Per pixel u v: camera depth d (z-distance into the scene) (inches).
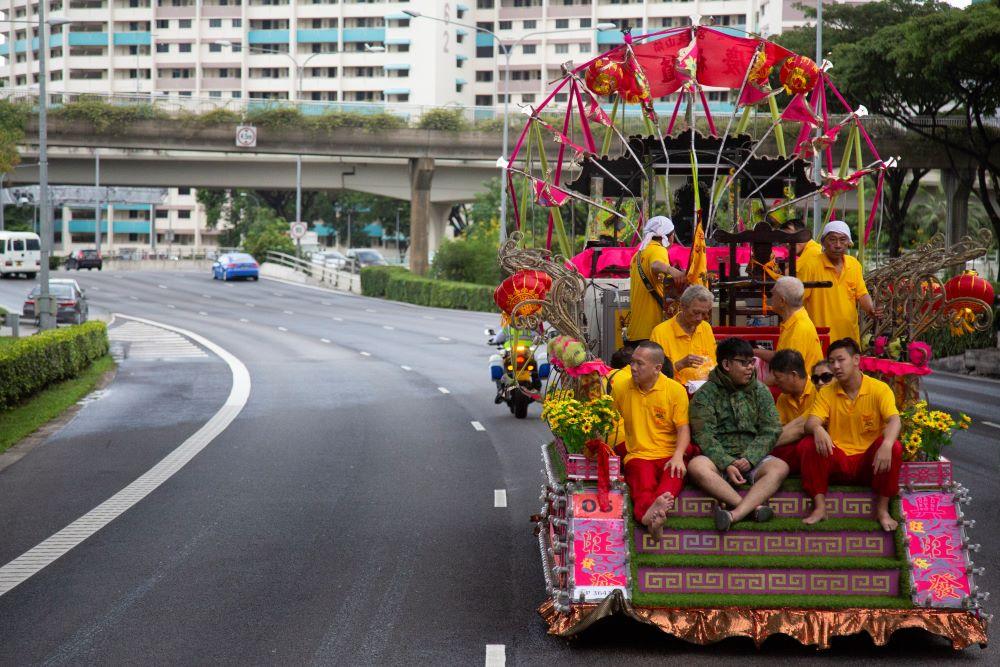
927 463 309.7
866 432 314.2
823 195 491.8
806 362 343.9
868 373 346.3
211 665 293.4
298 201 2915.8
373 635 318.7
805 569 304.8
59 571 389.7
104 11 5064.0
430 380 1043.9
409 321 1843.0
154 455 642.2
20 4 5285.4
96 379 1053.8
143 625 327.9
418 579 378.6
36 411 823.1
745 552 306.8
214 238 5369.1
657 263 372.2
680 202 486.9
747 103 541.6
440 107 2491.4
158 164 2785.4
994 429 722.8
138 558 406.6
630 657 299.3
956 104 1631.4
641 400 320.5
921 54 1407.5
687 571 305.9
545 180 462.3
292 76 5004.9
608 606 301.1
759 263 386.6
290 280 3004.4
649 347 318.7
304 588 367.2
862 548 307.1
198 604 348.8
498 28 5007.4
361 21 4968.0
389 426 751.7
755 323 403.9
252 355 1320.1
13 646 309.9
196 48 5022.1
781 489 312.7
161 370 1160.8
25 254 2942.9
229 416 807.7
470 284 2186.3
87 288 2608.3
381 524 462.3
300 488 539.8
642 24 4827.8
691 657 299.0
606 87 490.6
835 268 378.0
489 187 2576.3
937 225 2465.6
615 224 494.0
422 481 557.3
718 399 319.6
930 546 305.3
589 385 340.2
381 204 4136.3
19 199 3973.9
